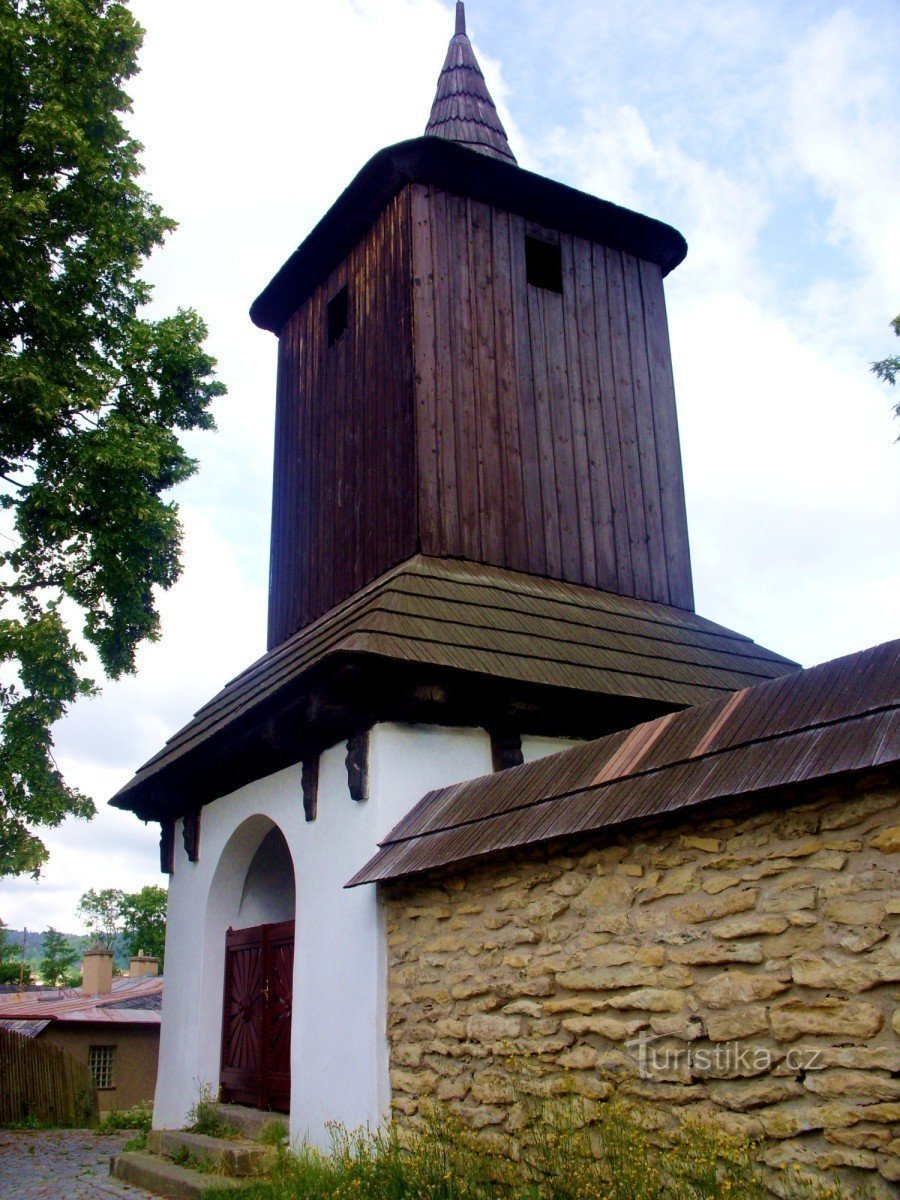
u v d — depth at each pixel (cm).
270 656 1066
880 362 1320
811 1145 421
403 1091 662
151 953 5088
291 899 1070
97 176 1211
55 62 1202
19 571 1246
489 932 614
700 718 541
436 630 778
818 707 469
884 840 420
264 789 937
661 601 1055
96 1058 2342
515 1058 573
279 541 1176
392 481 974
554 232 1125
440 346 991
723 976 470
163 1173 812
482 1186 543
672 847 509
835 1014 422
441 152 1036
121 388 1278
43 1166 1104
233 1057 965
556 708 824
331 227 1137
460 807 678
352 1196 559
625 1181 459
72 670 1140
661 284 1202
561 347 1077
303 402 1184
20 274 1151
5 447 1195
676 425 1146
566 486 1027
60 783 1141
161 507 1220
